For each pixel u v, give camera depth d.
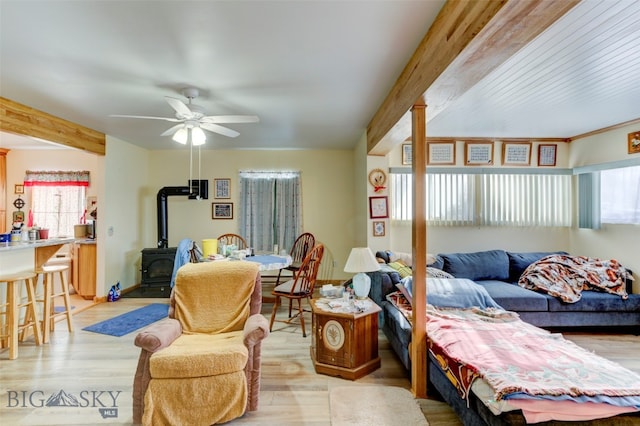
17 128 3.56
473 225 4.71
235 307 2.65
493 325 2.59
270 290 5.83
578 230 4.58
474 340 2.25
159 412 2.01
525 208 4.71
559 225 4.70
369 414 2.19
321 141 5.50
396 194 4.71
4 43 2.30
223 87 3.10
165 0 1.83
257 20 2.03
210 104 3.56
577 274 3.83
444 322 2.62
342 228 6.20
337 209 6.20
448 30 1.85
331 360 2.75
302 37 2.24
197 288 2.67
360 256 3.03
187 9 1.91
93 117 4.08
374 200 4.63
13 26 2.09
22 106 3.61
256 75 2.84
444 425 2.10
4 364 2.91
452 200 4.68
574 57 2.32
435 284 3.32
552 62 2.39
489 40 1.58
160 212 5.79
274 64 2.63
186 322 2.57
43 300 3.51
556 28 1.94
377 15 1.99
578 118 3.80
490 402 1.62
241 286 2.70
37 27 2.10
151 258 5.42
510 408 1.54
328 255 6.18
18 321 3.27
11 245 3.34
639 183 3.80
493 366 1.86
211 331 2.55
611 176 4.12
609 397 1.58
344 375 2.68
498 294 3.64
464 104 3.30
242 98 3.39
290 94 3.29
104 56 2.50
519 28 1.48
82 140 4.51
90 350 3.21
